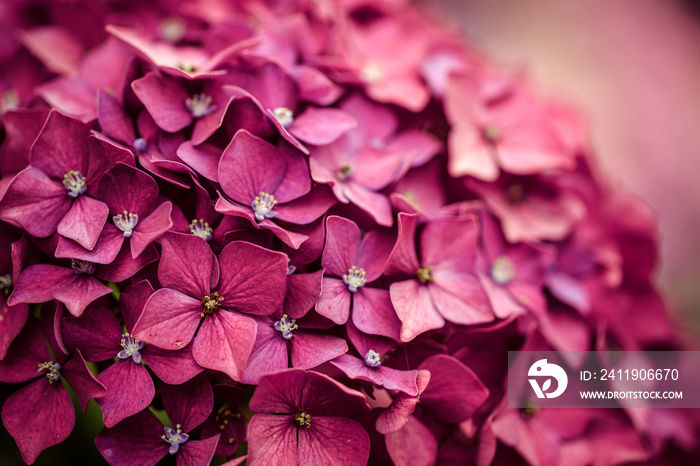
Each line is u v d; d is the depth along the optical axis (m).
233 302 0.15
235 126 0.16
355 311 0.16
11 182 0.15
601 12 0.49
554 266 0.19
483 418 0.17
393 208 0.17
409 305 0.16
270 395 0.15
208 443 0.15
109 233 0.15
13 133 0.17
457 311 0.16
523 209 0.19
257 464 0.14
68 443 0.18
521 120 0.20
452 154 0.18
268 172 0.16
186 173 0.16
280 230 0.15
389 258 0.15
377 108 0.18
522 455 0.17
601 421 0.18
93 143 0.16
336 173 0.17
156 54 0.17
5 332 0.15
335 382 0.14
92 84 0.18
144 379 0.15
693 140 0.46
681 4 0.52
